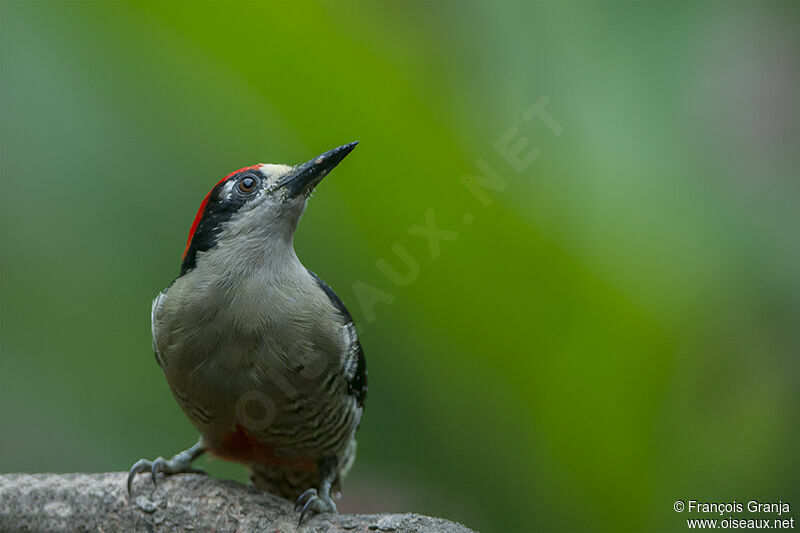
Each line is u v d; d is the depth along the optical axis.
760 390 11.64
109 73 12.96
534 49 12.15
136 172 13.05
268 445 10.65
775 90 12.84
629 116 12.09
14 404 13.38
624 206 11.55
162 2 11.34
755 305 11.95
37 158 12.98
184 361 9.89
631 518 10.97
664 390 11.03
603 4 12.41
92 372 13.62
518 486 11.29
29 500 9.70
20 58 12.95
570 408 11.02
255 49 11.12
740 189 12.47
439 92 11.57
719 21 13.06
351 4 11.39
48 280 13.21
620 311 11.01
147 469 10.08
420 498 11.66
